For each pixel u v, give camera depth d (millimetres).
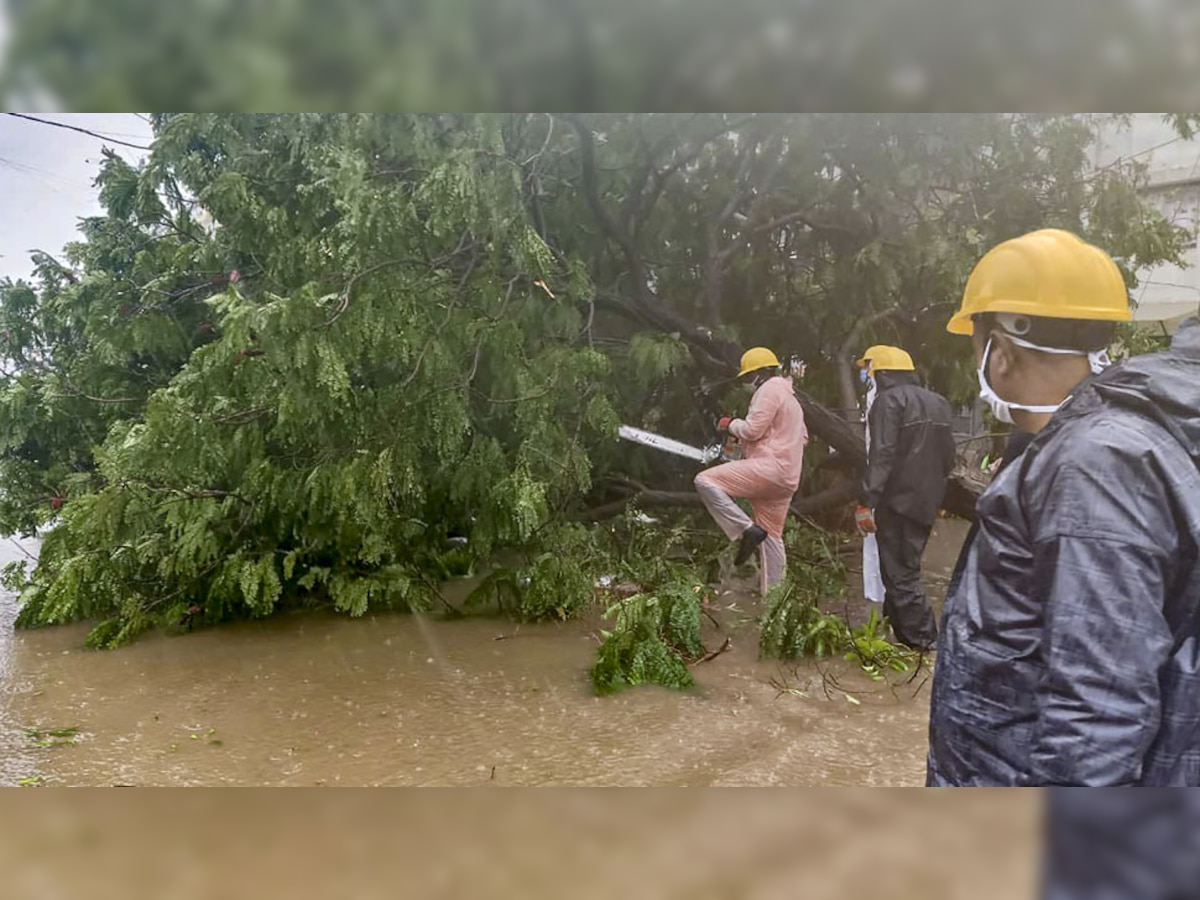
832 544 6016
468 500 5504
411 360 4996
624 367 6156
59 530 5273
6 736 3436
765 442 5051
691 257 6598
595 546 5699
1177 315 4184
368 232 4547
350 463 4871
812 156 5770
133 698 3885
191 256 6043
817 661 4332
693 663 4336
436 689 3982
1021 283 2186
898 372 4367
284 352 4387
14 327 6547
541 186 5543
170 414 4594
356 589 4977
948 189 5926
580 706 3760
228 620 5117
